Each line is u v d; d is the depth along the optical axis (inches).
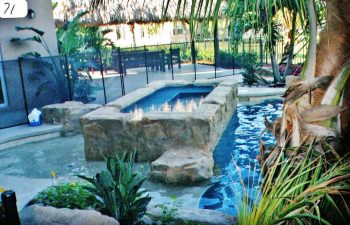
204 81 424.2
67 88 394.0
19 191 204.1
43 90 376.2
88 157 257.8
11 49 373.4
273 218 80.2
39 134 319.3
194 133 231.8
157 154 243.0
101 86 429.1
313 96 95.2
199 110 254.5
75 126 330.6
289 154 92.4
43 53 402.3
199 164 206.1
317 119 88.0
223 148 263.4
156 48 668.7
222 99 294.2
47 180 221.1
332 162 89.0
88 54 418.6
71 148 290.7
